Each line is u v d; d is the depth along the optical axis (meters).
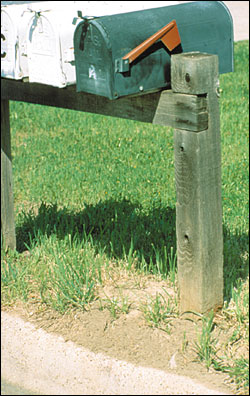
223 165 6.77
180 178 3.62
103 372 3.53
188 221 3.66
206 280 3.74
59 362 3.65
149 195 5.96
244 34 16.47
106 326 3.87
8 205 4.79
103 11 3.85
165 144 7.64
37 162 7.21
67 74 3.66
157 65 3.47
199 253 3.67
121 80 3.31
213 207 3.66
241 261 4.57
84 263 4.53
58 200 5.99
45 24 3.61
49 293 4.24
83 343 3.75
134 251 4.77
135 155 7.27
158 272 4.47
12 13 3.86
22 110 9.50
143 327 3.83
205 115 3.45
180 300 3.88
